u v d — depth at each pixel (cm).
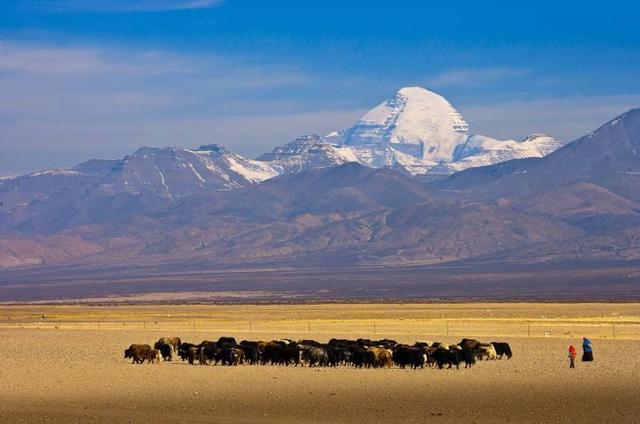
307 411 17125
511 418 16400
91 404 18125
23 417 16562
